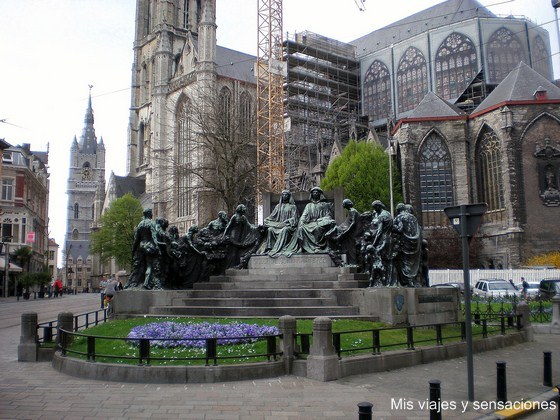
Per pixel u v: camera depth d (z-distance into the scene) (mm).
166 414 9867
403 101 105000
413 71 103875
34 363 15719
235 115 49969
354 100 111250
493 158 70312
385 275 19047
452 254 66000
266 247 24484
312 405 10422
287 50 98500
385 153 74750
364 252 20141
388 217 19406
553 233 64875
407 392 11414
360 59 113875
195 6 126188
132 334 15156
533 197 65875
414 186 72000
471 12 101125
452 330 18594
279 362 13023
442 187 72500
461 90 97000
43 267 88750
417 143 73062
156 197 82875
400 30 113562
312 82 104875
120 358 13211
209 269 24438
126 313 21172
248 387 11875
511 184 66000
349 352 14000
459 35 98188
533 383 12664
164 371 12398
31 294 80562
